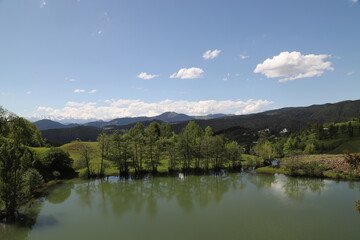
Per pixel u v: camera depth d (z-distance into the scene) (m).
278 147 131.38
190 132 125.00
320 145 145.50
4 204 39.38
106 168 82.62
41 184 55.22
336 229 35.03
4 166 38.34
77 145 110.06
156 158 81.88
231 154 90.81
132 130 133.38
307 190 57.56
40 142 106.38
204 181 71.69
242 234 34.03
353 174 66.38
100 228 36.81
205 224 38.00
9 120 63.28
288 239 32.22
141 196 55.56
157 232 35.25
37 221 39.44
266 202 48.94
